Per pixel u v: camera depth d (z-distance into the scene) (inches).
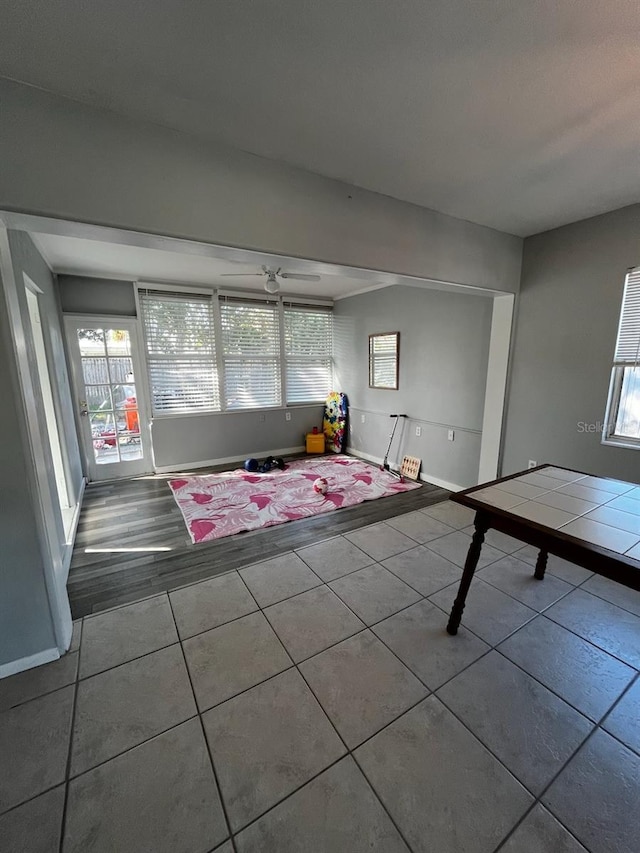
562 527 60.3
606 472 112.2
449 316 158.1
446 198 95.0
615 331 106.8
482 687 65.2
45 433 94.4
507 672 68.3
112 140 60.1
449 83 54.7
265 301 214.5
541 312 123.3
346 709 61.3
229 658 72.0
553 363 121.7
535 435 129.0
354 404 225.8
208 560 109.0
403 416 187.3
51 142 55.9
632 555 51.6
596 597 89.4
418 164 78.3
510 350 132.3
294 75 53.0
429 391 171.5
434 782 50.7
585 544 54.9
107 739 56.8
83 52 48.0
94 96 56.5
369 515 139.3
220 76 52.9
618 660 71.0
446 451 165.8
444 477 168.1
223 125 64.4
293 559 108.3
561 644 75.0
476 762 53.2
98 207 60.1
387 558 108.0
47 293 138.3
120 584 97.5
